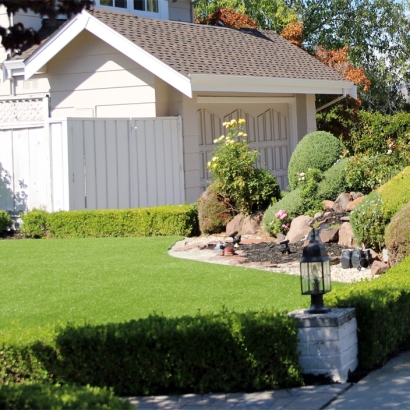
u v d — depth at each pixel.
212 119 16.38
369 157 12.70
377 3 31.56
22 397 4.11
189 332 5.50
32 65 15.52
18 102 14.05
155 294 8.09
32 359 5.52
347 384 5.61
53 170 13.57
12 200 14.26
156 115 14.76
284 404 5.19
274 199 12.81
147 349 5.52
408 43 31.84
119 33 14.46
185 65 14.47
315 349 5.67
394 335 6.36
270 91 16.27
